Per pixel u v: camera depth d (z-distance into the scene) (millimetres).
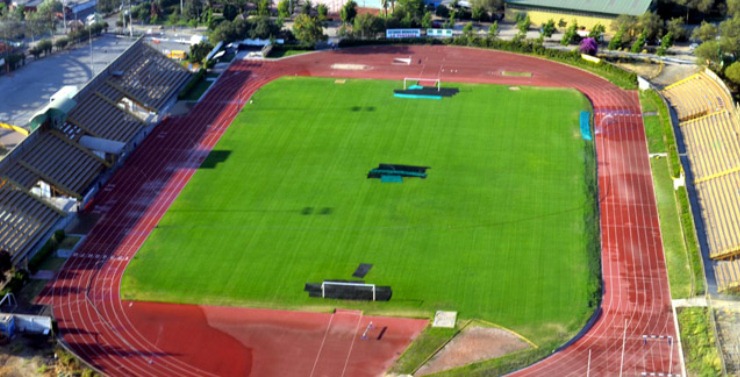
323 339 135750
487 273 150625
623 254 156750
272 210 170250
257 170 186000
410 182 180000
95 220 167500
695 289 146125
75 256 156500
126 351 133625
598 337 136000
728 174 177125
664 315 140750
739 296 144375
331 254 156000
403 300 143875
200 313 141750
